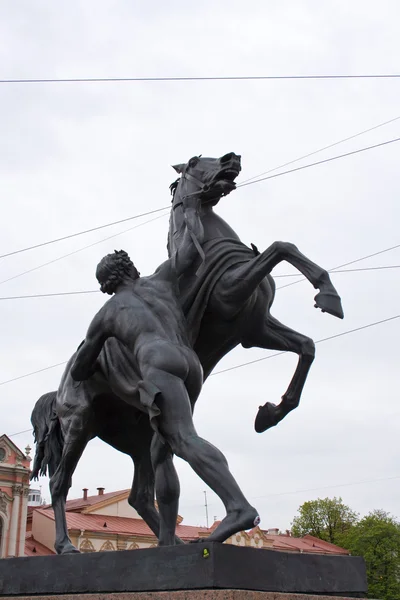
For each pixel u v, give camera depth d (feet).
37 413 15.84
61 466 14.25
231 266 13.70
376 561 148.87
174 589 9.29
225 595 8.50
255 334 14.30
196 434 10.80
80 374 13.16
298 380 13.89
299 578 10.02
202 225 14.47
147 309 12.32
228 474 10.17
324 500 179.73
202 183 14.67
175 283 13.06
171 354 11.50
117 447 15.08
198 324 13.65
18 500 92.89
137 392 12.17
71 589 10.64
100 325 12.72
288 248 12.85
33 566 11.34
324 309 12.16
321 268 12.50
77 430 13.97
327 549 123.95
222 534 9.62
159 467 11.71
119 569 10.09
